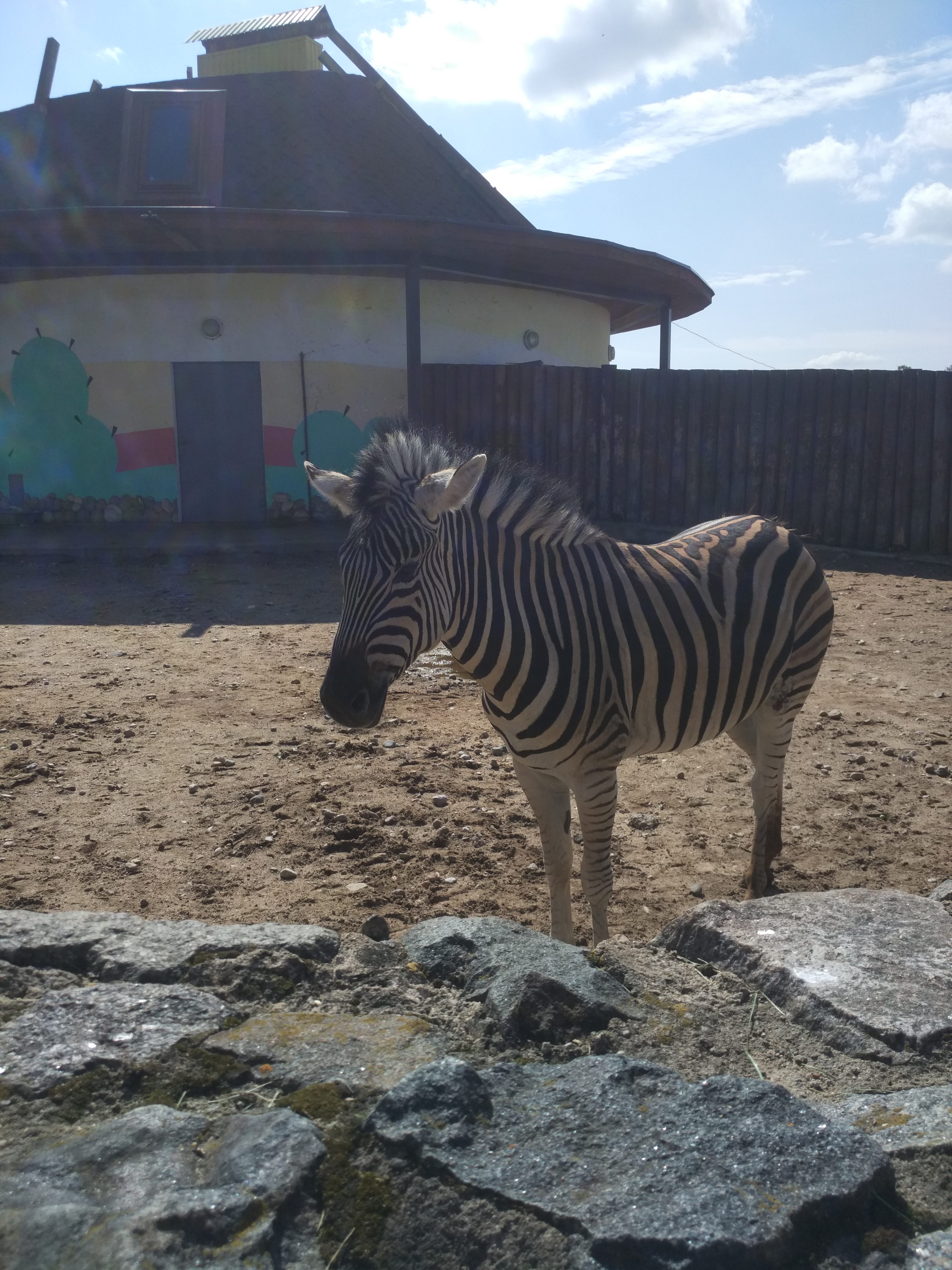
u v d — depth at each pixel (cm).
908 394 1206
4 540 1303
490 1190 159
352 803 518
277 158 1555
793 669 429
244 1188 158
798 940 251
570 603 353
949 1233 157
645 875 456
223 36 2030
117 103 1638
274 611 962
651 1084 185
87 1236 149
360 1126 173
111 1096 186
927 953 245
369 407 1422
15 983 224
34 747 594
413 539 310
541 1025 210
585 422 1363
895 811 520
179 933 245
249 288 1367
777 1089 181
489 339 1497
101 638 860
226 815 504
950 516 1204
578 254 1312
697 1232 148
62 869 442
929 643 845
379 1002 221
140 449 1412
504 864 458
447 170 1714
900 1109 186
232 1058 194
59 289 1382
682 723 386
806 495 1279
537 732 349
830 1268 151
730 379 1292
